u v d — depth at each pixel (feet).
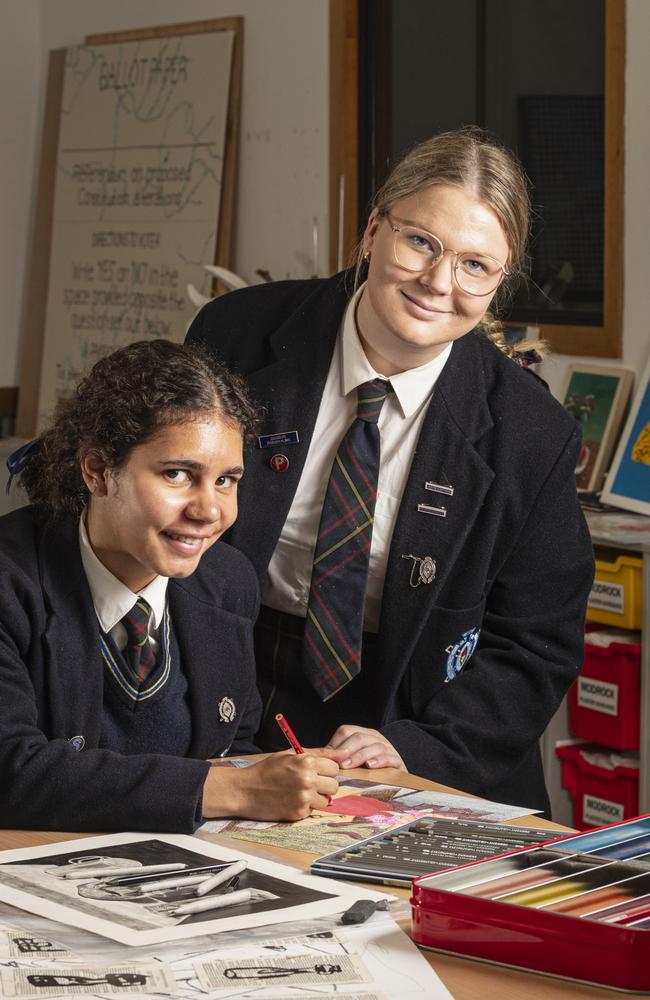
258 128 14.60
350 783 5.19
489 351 6.28
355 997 3.24
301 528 6.12
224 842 4.44
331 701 6.11
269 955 3.46
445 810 4.83
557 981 3.39
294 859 4.26
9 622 4.87
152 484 4.53
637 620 9.46
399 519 5.97
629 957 3.31
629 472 10.57
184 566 4.64
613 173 11.10
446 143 5.49
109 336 16.19
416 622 5.95
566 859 3.86
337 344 6.12
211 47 14.93
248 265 14.85
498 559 6.20
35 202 17.46
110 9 16.38
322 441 6.12
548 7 11.89
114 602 4.99
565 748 10.11
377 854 4.20
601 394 11.19
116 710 5.10
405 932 3.66
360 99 13.51
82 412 4.78
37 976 3.29
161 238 15.52
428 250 5.40
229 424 4.60
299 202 14.17
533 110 12.10
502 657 6.20
